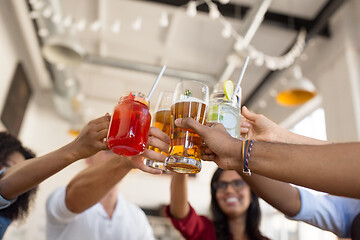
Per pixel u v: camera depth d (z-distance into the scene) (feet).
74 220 5.34
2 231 4.04
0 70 17.97
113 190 5.86
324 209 4.12
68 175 23.48
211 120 3.55
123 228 5.78
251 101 25.00
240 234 6.04
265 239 6.02
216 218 6.10
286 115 24.93
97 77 25.75
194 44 21.20
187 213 5.63
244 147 2.74
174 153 3.19
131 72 24.56
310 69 20.74
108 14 19.13
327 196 4.42
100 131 3.34
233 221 6.12
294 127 25.38
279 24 18.16
